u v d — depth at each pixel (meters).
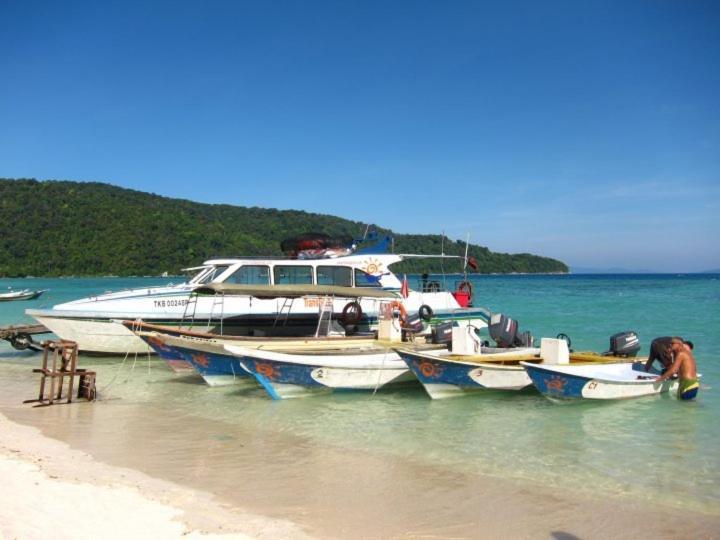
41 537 5.49
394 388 13.31
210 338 14.20
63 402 12.26
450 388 12.40
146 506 6.41
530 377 11.87
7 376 15.66
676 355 12.45
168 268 100.31
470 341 13.35
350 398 12.68
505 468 8.21
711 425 10.49
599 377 11.79
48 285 80.31
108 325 16.22
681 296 50.03
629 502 7.02
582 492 7.32
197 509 6.42
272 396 12.39
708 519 6.56
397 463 8.39
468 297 19.09
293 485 7.39
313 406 12.00
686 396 12.20
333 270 17.03
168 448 8.95
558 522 6.42
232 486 7.29
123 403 12.23
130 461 8.23
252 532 5.87
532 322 28.89
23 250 107.06
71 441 9.22
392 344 14.50
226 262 16.47
